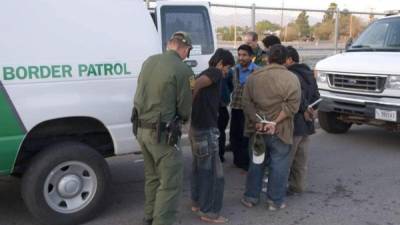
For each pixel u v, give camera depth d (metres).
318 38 12.67
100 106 4.56
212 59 4.94
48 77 4.29
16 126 4.19
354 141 8.22
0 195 5.46
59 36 4.37
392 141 8.22
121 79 4.67
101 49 4.57
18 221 4.77
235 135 6.36
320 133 8.84
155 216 4.24
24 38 4.21
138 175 6.26
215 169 4.66
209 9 7.63
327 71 8.09
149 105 4.05
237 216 4.93
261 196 5.48
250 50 6.09
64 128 4.56
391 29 8.45
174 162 4.16
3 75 4.09
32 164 4.41
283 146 4.89
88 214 4.67
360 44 8.66
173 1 7.30
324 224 4.76
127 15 4.77
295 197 5.50
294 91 4.67
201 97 4.49
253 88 4.80
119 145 4.75
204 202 4.73
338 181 6.08
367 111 7.51
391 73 7.22
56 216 4.50
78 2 4.51
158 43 4.95
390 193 5.66
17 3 4.21
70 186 4.56
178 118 4.15
